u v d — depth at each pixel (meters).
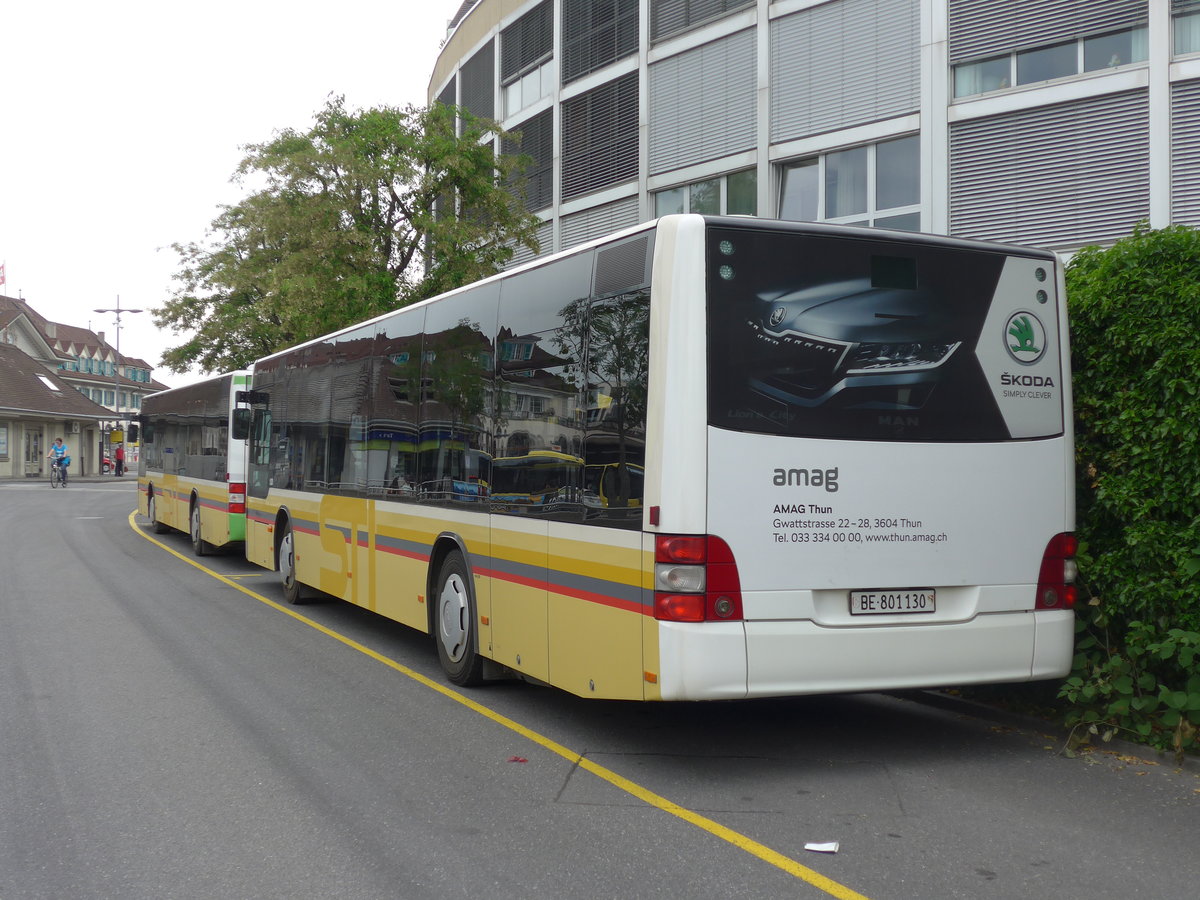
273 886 4.27
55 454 48.47
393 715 7.23
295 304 20.97
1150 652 6.20
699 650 5.36
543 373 6.71
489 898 4.13
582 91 22.34
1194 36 13.18
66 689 7.99
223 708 7.41
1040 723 6.66
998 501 6.01
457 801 5.37
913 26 15.59
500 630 7.26
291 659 9.28
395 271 22.17
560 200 23.28
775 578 5.52
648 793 5.49
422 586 8.65
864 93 16.20
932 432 5.89
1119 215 13.75
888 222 16.02
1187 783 5.60
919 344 5.90
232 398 16.59
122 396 110.31
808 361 5.66
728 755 6.23
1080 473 6.76
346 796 5.45
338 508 10.81
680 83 19.53
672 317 5.47
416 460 8.85
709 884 4.26
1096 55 13.95
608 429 5.93
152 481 23.47
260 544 13.94
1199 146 13.15
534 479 6.77
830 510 5.64
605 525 5.91
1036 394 6.17
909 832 4.88
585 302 6.26
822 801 5.35
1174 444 6.17
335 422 11.08
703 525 5.41
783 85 17.39
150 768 5.95
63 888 4.26
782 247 5.67
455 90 29.55
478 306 7.78
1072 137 14.09
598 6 21.89
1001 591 6.00
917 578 5.81
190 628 10.91
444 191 22.17
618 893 4.17
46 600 12.87
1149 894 4.14
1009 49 14.59
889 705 7.48
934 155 15.28
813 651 5.54
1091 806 5.23
